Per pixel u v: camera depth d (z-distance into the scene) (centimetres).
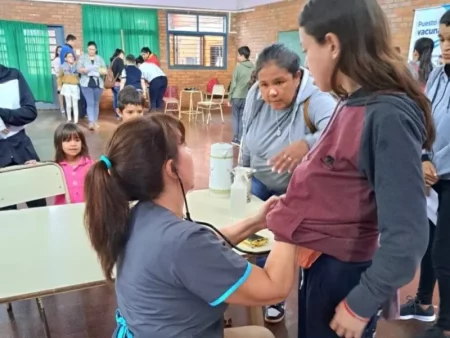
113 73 849
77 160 233
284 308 209
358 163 79
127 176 84
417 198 73
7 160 241
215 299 81
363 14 76
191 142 620
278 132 171
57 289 113
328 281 90
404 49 586
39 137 622
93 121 723
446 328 178
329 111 151
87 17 889
